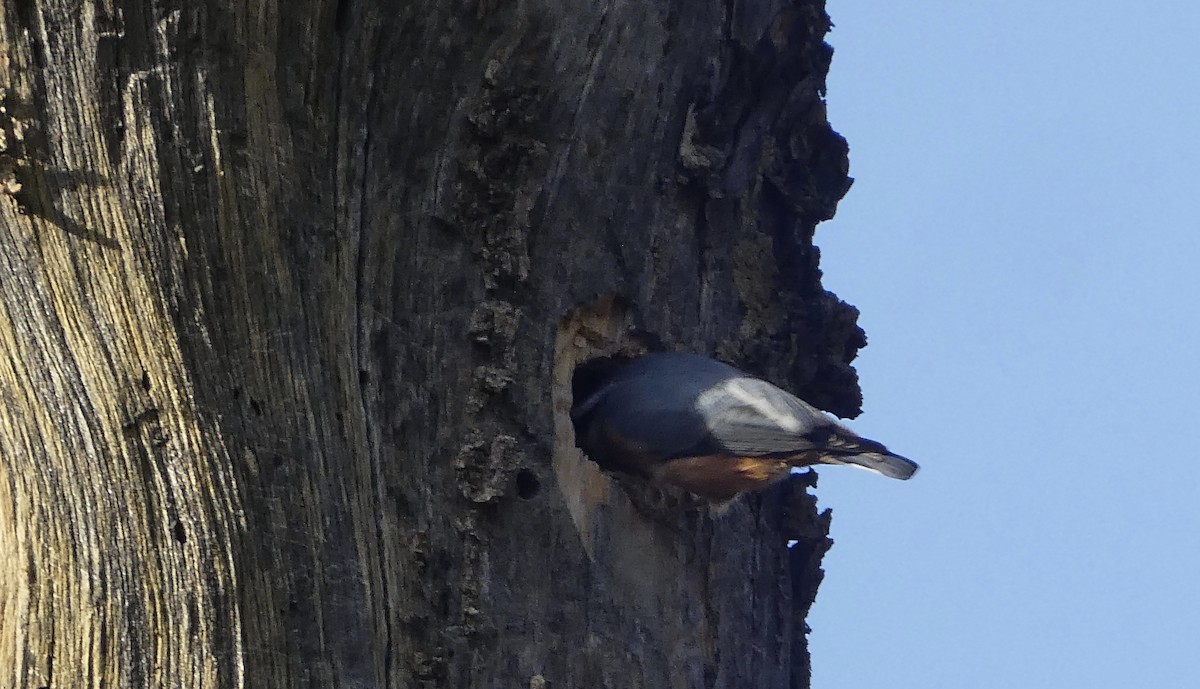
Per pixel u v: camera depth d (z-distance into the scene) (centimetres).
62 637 742
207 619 742
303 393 798
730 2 1195
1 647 746
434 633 897
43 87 737
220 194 768
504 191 1015
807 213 1279
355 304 893
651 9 1127
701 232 1210
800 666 1227
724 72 1196
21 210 738
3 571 755
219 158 769
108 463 743
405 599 882
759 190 1259
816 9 1262
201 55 767
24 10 736
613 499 1076
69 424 743
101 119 744
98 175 742
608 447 1156
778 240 1277
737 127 1223
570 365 1094
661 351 1180
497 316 991
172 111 757
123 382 743
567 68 1059
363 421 862
